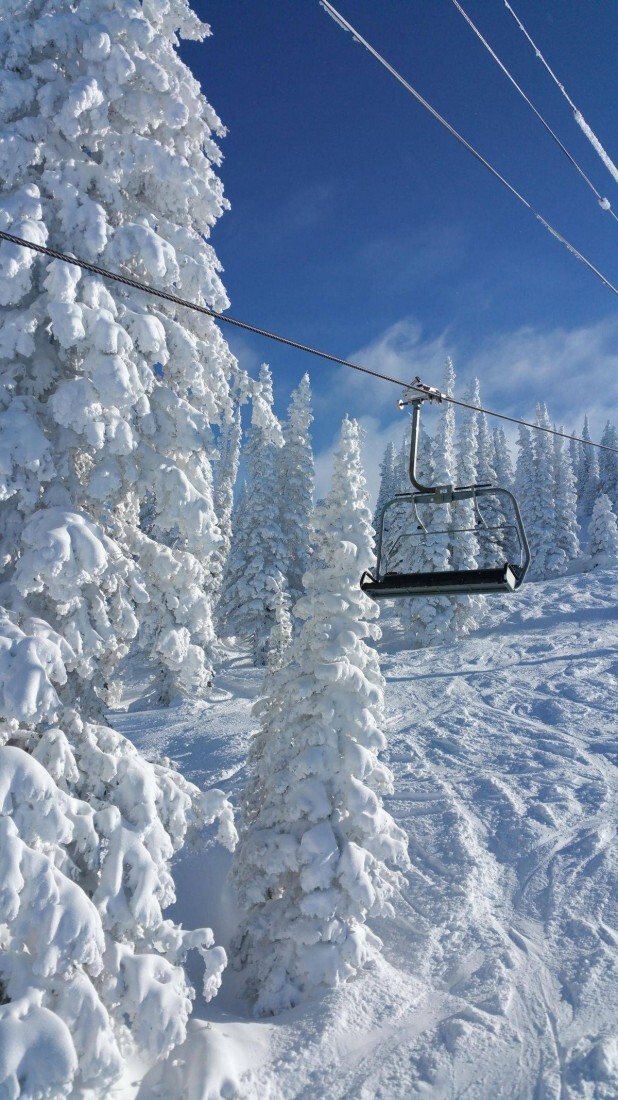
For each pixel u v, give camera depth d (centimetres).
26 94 809
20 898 678
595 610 4088
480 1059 891
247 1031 941
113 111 906
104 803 818
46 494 821
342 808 1140
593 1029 938
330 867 1070
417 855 1511
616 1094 812
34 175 853
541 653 3247
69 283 771
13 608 795
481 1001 1023
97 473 826
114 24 830
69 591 774
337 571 1177
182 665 920
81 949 680
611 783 1778
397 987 1069
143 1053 854
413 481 745
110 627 833
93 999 694
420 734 2266
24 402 818
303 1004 1015
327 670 1141
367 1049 924
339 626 1172
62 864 748
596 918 1223
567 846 1481
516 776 1869
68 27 809
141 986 752
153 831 823
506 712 2439
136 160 881
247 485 3847
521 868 1434
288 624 1376
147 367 865
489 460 6372
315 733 1135
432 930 1241
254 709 1320
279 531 3778
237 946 1217
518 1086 841
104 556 777
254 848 1134
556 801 1691
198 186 928
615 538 6025
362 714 1138
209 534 905
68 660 780
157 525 910
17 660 705
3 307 826
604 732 2148
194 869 1507
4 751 716
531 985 1057
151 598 927
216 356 973
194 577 931
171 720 2689
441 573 712
